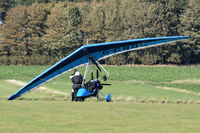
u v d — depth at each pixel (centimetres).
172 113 3014
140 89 7106
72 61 4475
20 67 18812
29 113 2805
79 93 4084
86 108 3188
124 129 2280
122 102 4222
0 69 16888
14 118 2562
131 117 2727
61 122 2452
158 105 3700
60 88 6850
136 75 14062
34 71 15412
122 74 14412
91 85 4166
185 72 16425
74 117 2656
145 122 2534
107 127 2330
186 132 2236
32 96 5012
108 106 3406
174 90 7206
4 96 5069
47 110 2994
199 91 7681
